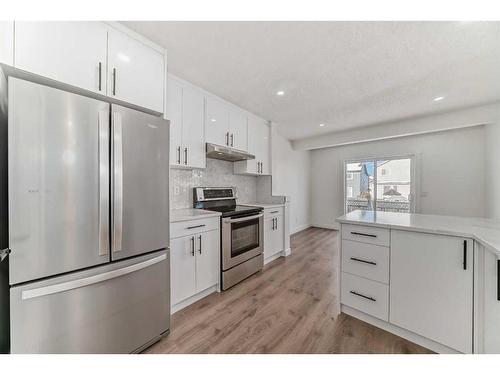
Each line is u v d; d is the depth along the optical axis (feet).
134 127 4.44
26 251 3.22
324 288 7.76
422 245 4.76
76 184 3.64
